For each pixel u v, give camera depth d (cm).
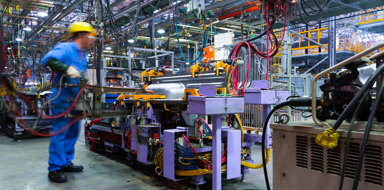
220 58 741
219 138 244
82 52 342
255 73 606
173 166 280
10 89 262
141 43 1166
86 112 325
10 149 516
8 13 757
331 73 143
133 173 359
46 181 329
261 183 318
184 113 330
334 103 142
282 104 163
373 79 114
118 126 430
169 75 443
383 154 115
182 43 1234
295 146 149
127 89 300
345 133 126
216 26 979
